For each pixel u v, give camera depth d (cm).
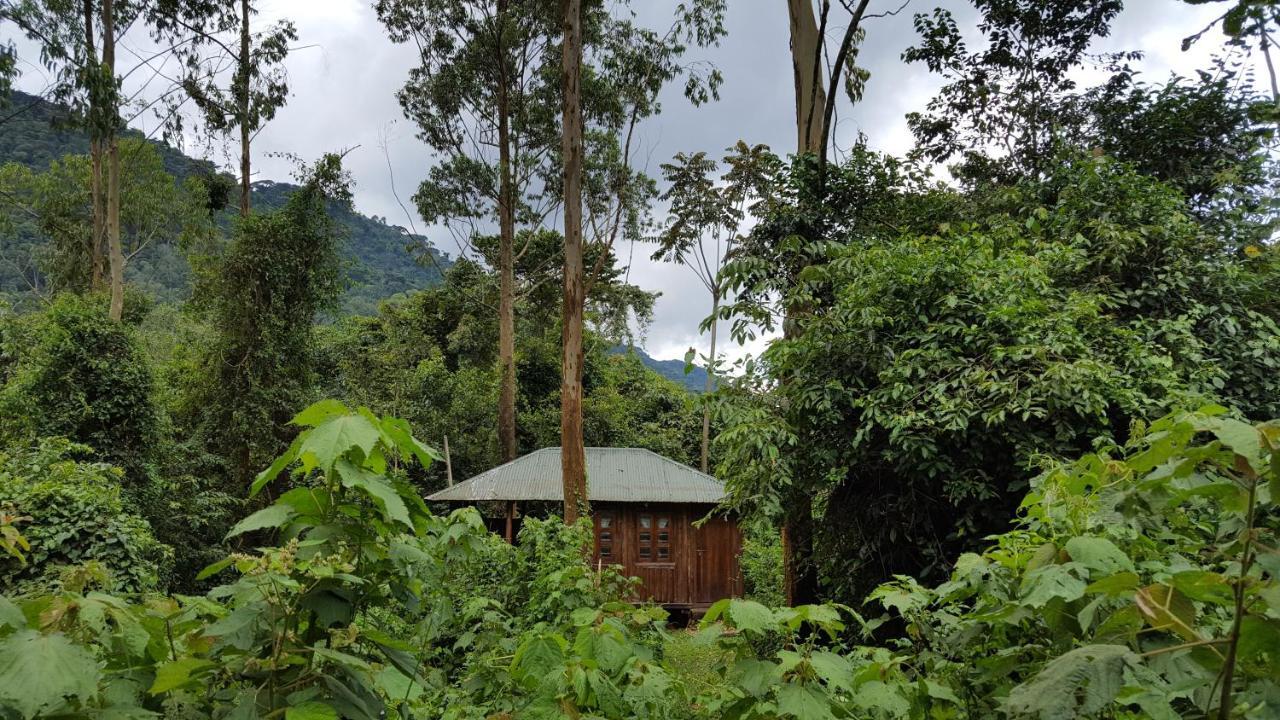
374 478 139
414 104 2156
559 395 2625
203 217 2100
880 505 600
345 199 1814
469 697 255
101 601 121
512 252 2295
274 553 133
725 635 169
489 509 1598
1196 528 179
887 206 830
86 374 1157
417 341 2581
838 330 607
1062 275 648
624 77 2059
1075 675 112
